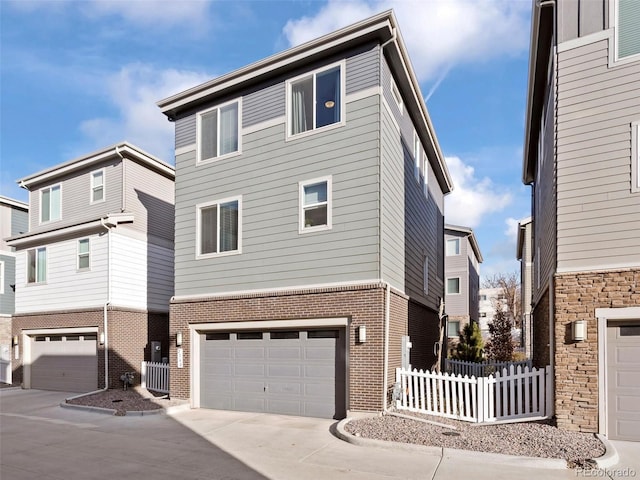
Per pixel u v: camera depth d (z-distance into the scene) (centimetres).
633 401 811
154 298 1870
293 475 678
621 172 847
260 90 1287
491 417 947
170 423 1083
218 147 1352
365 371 1039
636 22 864
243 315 1224
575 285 860
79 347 1745
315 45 1156
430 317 1781
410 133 1499
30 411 1322
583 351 843
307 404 1134
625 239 833
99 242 1733
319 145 1166
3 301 2367
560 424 847
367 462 730
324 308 1105
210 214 1345
